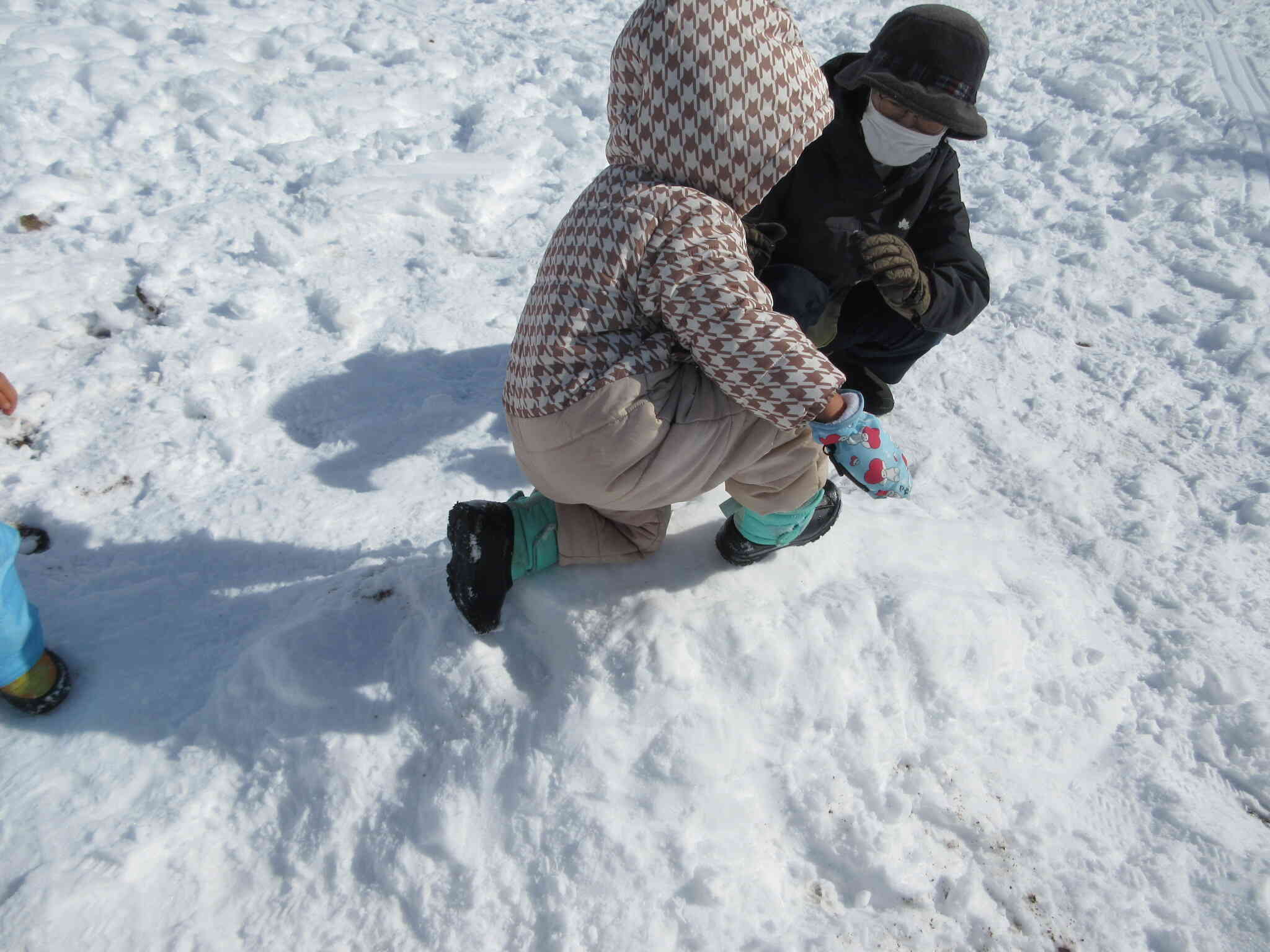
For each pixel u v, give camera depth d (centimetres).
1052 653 218
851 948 167
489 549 180
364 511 248
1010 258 383
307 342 310
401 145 427
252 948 164
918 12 206
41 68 421
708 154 153
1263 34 617
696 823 174
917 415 305
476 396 296
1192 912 177
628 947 162
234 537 238
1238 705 213
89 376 284
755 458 171
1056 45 600
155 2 513
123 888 167
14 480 249
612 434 160
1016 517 267
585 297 157
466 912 166
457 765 180
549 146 442
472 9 588
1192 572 249
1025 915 175
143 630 214
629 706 181
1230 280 371
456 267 355
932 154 232
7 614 181
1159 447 295
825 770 186
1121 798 195
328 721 189
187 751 189
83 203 359
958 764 193
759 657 188
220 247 347
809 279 231
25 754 188
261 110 426
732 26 149
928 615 201
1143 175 450
